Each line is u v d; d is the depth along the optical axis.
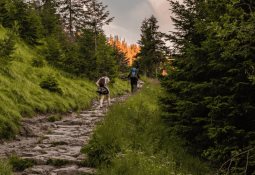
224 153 10.03
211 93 10.93
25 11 30.12
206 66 11.55
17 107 16.14
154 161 9.63
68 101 22.08
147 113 15.73
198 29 10.95
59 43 35.41
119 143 10.81
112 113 14.98
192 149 12.61
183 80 12.99
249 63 8.98
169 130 12.98
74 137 13.09
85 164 9.62
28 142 12.55
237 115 10.12
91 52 36.22
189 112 11.68
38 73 24.27
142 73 57.66
